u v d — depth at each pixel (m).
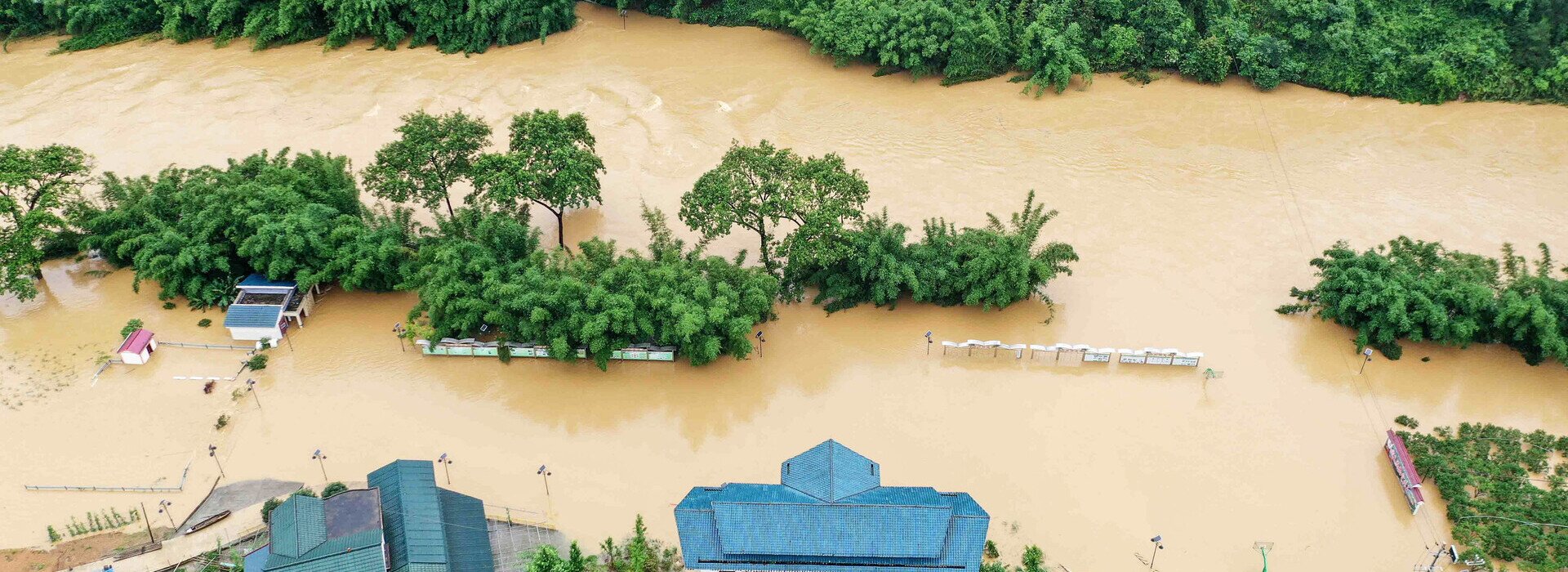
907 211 75.50
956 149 84.00
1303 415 57.84
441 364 61.47
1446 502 52.34
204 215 64.31
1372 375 60.50
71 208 67.62
